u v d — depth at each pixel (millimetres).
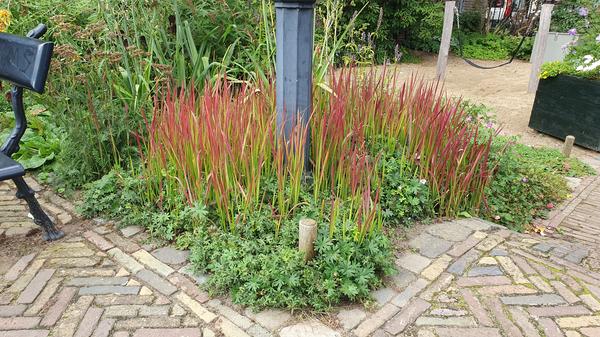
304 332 1934
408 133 3102
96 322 1979
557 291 2238
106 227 2729
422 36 10930
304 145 2572
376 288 2221
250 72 3889
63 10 4574
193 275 2289
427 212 2980
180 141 2588
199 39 4328
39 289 2180
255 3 4535
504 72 9484
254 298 2078
